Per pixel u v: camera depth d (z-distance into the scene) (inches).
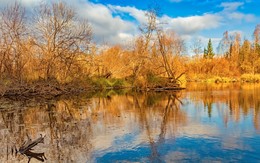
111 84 1999.3
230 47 4158.5
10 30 1428.4
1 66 1366.9
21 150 476.1
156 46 1916.8
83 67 1760.6
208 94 1412.4
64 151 467.2
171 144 495.2
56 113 877.2
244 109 872.3
